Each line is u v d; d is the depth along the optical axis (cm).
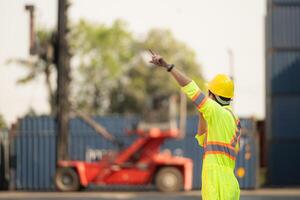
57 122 4466
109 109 10700
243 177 4519
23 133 4556
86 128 4581
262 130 5341
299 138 5156
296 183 5112
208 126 1014
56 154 4503
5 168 4603
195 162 4553
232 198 1012
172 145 4562
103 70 10725
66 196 3972
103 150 4572
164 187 4053
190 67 10650
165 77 10338
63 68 4459
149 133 4019
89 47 10794
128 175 4075
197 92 990
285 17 5275
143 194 4100
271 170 5138
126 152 4081
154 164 4050
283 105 5203
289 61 5241
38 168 4534
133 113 10569
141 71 10500
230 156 1016
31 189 4534
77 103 10631
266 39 5325
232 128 1018
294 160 5147
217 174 1008
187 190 4319
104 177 4109
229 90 1037
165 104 4034
